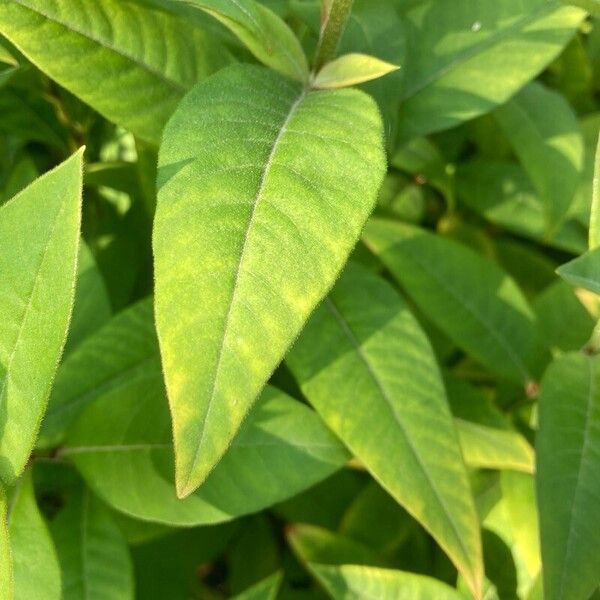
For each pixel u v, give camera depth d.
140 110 0.17
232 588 0.26
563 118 0.24
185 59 0.18
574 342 0.24
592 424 0.18
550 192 0.24
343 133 0.14
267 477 0.18
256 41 0.16
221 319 0.12
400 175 0.28
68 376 0.19
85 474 0.18
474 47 0.22
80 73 0.16
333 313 0.19
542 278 0.29
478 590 0.17
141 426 0.18
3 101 0.24
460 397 0.23
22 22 0.16
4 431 0.13
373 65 0.17
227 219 0.13
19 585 0.16
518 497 0.20
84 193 0.25
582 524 0.17
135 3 0.17
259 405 0.18
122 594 0.18
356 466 0.22
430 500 0.18
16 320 0.13
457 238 0.29
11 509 0.17
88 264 0.21
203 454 0.11
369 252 0.25
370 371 0.19
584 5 0.16
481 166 0.28
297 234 0.13
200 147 0.13
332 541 0.23
